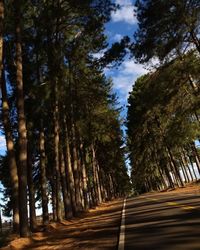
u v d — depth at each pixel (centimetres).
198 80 2973
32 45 2284
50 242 1379
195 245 814
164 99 3052
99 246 1073
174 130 3131
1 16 1338
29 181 2453
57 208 2364
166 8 2711
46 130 3023
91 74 3089
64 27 2447
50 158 3319
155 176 8675
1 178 2977
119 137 5716
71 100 2962
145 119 4822
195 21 2673
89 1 2170
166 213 1577
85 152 4372
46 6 2167
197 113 3061
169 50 2803
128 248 919
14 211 1780
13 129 2403
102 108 3756
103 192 6938
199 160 4703
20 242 1384
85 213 2972
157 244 903
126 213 2111
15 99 2359
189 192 3166
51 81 2352
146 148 5875
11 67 2231
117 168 7444
